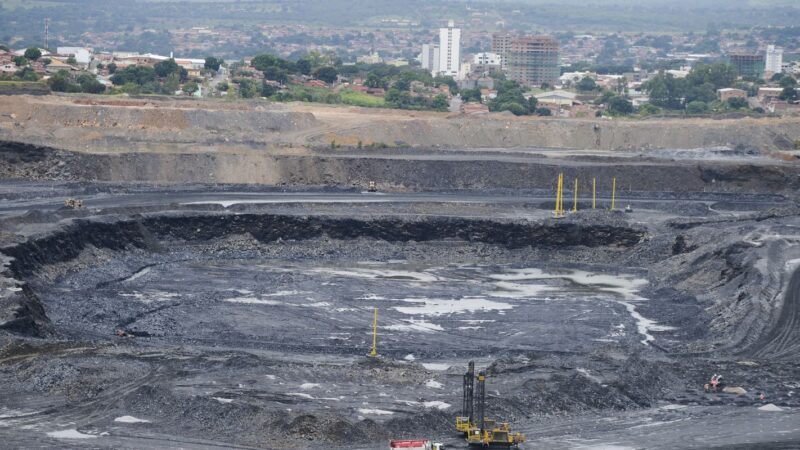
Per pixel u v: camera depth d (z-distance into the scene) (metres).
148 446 125.69
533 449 129.38
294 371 150.50
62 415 135.12
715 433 136.62
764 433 137.00
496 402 140.88
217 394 139.12
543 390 146.25
